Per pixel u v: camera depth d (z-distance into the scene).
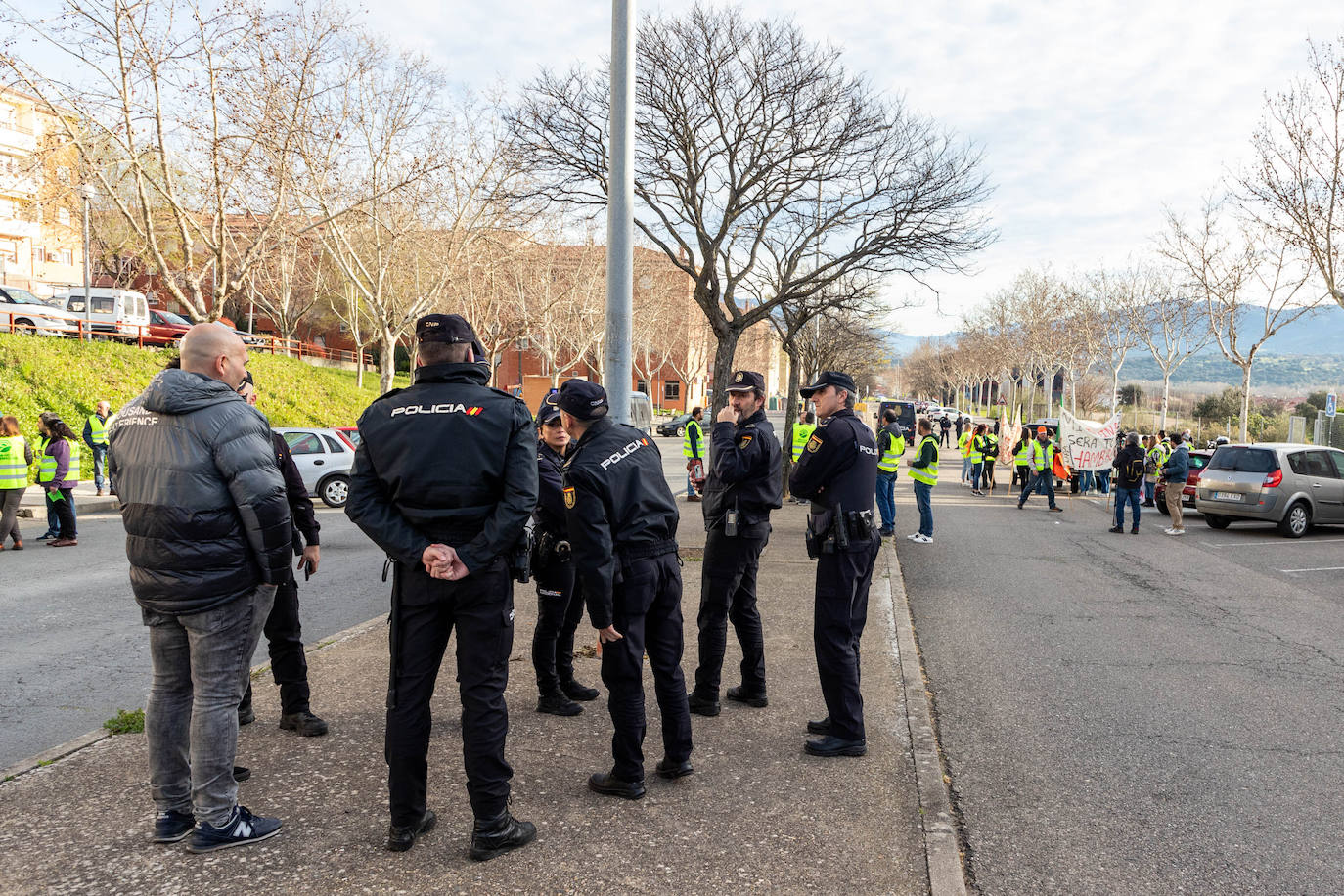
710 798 3.77
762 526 4.85
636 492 3.69
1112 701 5.53
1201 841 3.64
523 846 3.29
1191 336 37.47
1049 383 48.66
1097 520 16.88
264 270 40.19
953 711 5.32
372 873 3.07
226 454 3.10
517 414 3.18
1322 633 7.50
